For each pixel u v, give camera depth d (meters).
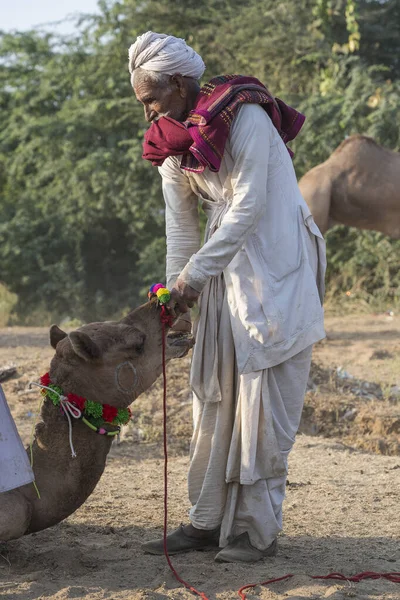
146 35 3.87
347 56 19.25
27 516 3.68
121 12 20.39
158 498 5.12
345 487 5.39
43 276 20.16
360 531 4.43
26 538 4.27
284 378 3.88
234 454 3.82
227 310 3.87
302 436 7.01
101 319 19.53
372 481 5.57
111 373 3.81
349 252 17.28
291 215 3.88
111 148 19.50
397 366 9.71
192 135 3.70
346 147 11.65
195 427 4.02
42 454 3.81
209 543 4.06
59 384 3.82
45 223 20.62
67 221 20.47
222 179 3.88
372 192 11.41
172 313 3.87
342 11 19.73
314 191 11.42
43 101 21.70
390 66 21.38
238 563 3.79
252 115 3.74
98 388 3.81
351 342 11.69
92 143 20.30
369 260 16.80
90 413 3.79
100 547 4.12
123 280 20.91
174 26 20.50
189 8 20.78
